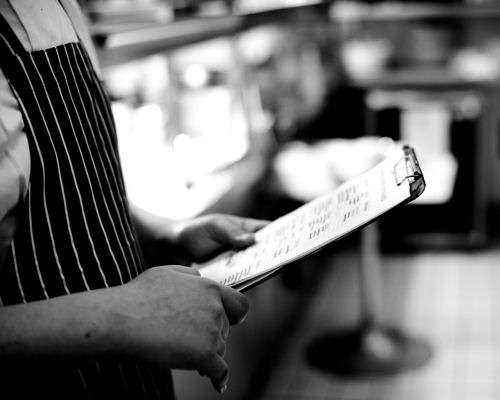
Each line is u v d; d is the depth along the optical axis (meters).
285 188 3.25
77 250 0.95
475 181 4.58
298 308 3.92
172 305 0.82
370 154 3.48
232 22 2.79
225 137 3.18
